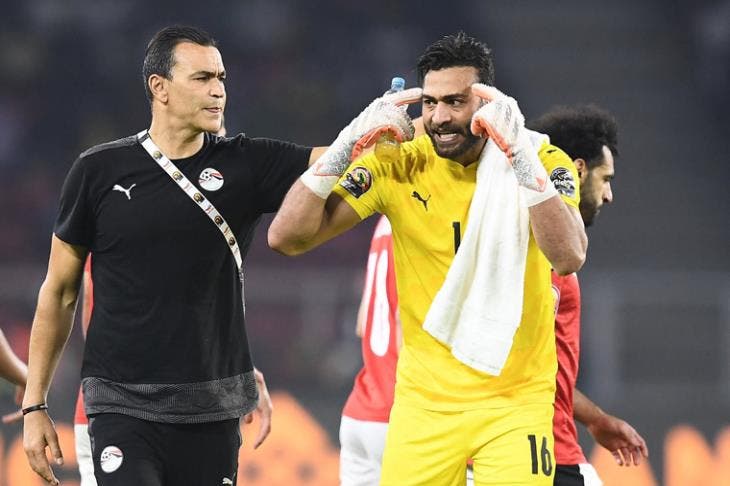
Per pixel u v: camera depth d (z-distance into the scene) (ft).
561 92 196.13
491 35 203.21
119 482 45.57
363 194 46.26
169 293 46.16
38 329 48.03
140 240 45.93
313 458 83.87
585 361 116.47
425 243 45.70
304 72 186.09
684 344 120.98
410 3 198.70
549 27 206.08
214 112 46.16
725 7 207.10
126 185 46.11
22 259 157.79
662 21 209.15
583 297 117.50
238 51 187.93
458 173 45.50
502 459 44.70
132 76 184.14
